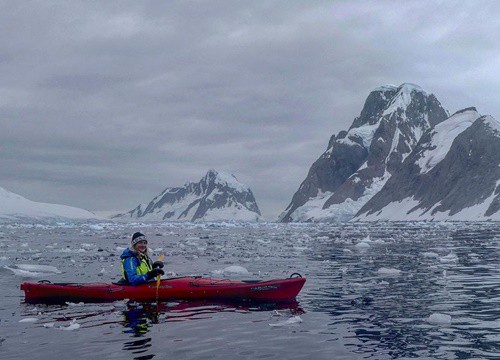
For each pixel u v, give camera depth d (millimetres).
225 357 7555
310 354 7617
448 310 10836
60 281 17328
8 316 11188
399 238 46312
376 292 13555
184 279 13742
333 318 10211
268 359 7410
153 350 8031
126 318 10742
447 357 7312
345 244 39625
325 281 16109
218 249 34594
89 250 34469
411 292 13422
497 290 13523
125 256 13789
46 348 8266
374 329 9148
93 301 13023
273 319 10336
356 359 7312
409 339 8383
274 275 18078
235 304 12203
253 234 69125
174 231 89500
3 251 33906
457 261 22234
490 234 52312
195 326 9805
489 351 7594
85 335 9164
